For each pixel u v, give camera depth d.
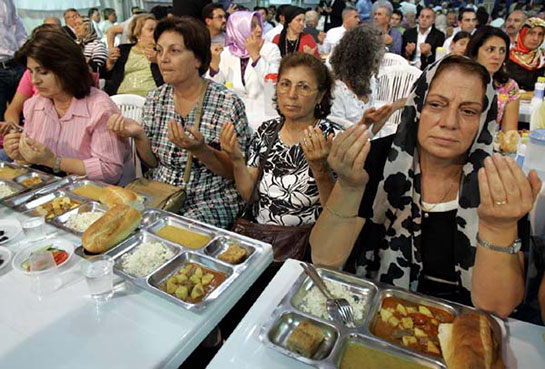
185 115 1.92
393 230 1.18
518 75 3.47
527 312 1.21
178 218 1.38
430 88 1.00
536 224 1.43
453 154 1.01
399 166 1.12
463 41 3.56
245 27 3.15
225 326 1.53
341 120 2.10
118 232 1.20
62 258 1.12
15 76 3.92
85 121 1.84
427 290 1.21
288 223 1.65
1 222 1.34
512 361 0.78
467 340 0.75
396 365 0.78
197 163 1.90
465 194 1.07
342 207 1.05
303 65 1.54
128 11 7.49
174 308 0.96
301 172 1.60
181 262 1.16
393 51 5.77
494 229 0.82
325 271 1.05
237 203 1.98
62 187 1.61
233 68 3.33
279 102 1.61
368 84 2.49
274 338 0.84
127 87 3.53
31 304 0.96
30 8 5.84
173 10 4.11
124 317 0.92
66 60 1.72
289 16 4.57
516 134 1.94
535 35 3.31
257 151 1.75
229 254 1.17
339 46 2.45
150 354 0.82
